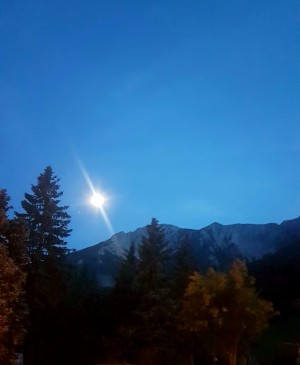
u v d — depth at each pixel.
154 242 44.62
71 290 45.84
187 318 34.44
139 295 43.22
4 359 30.25
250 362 40.81
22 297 33.19
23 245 32.47
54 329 42.44
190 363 40.28
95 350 42.56
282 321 50.50
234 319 33.44
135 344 41.25
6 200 33.50
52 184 43.91
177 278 45.75
